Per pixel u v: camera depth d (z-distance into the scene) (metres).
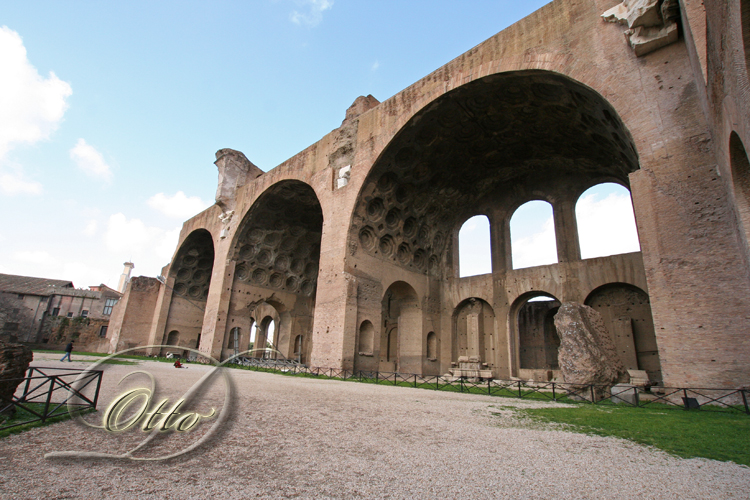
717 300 9.39
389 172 20.14
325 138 22.81
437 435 5.47
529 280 21.78
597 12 13.17
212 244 35.28
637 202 11.01
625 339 18.92
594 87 12.70
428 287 24.22
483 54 15.97
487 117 18.30
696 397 9.16
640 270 18.38
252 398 7.95
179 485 3.20
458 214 25.66
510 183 23.69
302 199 26.84
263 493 3.11
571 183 21.45
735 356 8.96
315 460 4.06
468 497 3.22
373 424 6.04
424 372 22.52
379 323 20.19
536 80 14.91
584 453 4.73
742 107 6.34
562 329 12.22
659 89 11.30
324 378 16.28
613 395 10.18
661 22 11.38
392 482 3.52
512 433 5.79
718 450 4.94
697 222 9.99
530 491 3.41
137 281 35.62
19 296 44.09
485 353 22.98
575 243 20.64
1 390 5.05
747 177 8.19
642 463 4.35
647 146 11.19
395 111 18.92
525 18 15.07
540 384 15.98
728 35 6.36
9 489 2.92
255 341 38.72
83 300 48.12
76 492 2.94
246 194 27.98
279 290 30.19
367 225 20.48
